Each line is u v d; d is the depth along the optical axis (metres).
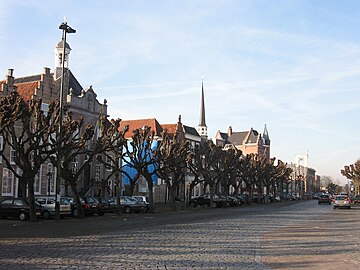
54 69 53.91
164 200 70.62
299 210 49.00
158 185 69.69
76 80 55.66
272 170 83.69
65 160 33.31
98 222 28.95
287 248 16.25
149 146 44.44
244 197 70.50
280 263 12.82
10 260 12.39
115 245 16.14
